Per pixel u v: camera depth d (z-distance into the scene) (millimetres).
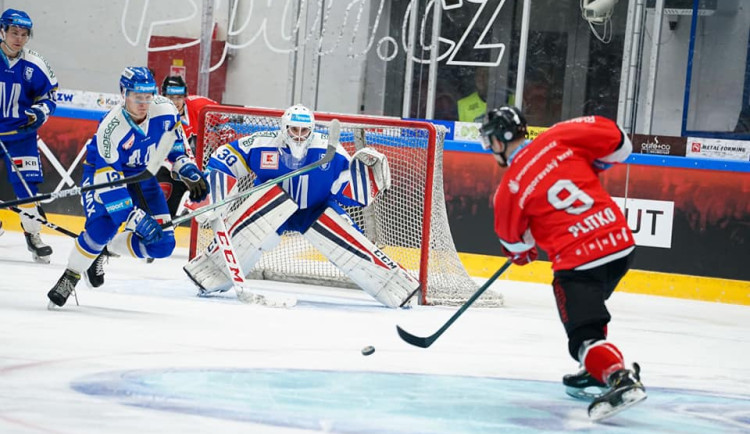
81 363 8875
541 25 21375
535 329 13594
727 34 20344
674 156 19656
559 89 21438
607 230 8039
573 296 8055
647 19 20922
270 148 14719
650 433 7695
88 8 23672
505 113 8359
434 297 16062
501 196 8305
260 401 7824
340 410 7703
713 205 19375
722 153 20031
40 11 23906
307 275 17672
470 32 21547
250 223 14844
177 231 22344
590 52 21219
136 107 11680
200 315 12531
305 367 9469
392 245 17172
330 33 22219
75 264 11930
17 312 11492
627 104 20734
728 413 8742
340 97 22344
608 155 8359
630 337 13727
